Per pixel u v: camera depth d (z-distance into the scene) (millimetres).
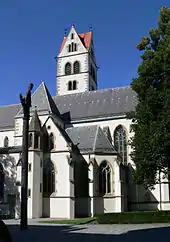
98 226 33188
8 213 47062
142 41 42281
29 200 46156
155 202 52719
